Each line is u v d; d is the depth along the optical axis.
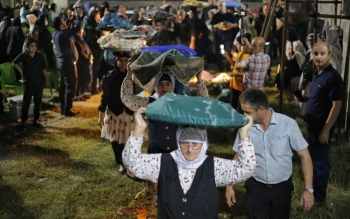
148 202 4.79
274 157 4.08
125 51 6.10
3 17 10.20
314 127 5.48
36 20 10.57
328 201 5.94
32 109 9.80
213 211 3.22
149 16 10.90
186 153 3.20
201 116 3.01
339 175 6.60
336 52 6.79
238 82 8.44
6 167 7.12
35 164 7.22
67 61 9.56
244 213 5.74
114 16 7.55
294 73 10.39
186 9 16.36
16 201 6.04
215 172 3.23
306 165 4.09
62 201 6.06
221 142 8.24
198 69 4.55
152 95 4.84
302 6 11.35
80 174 6.90
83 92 11.14
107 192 6.34
